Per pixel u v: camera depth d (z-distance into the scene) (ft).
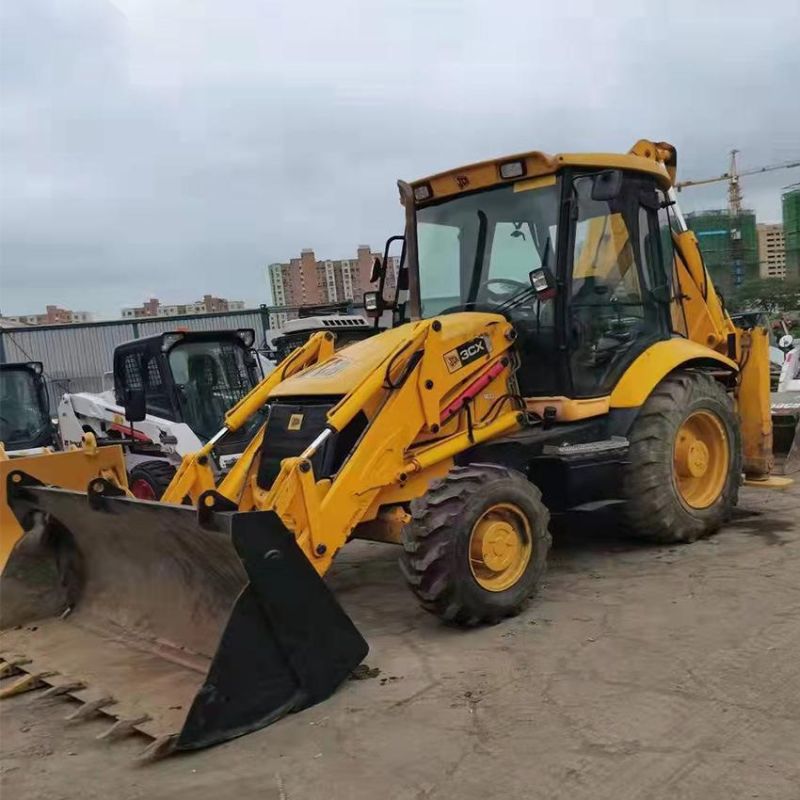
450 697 11.68
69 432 32.86
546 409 17.11
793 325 53.98
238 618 10.90
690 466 18.61
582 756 9.78
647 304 19.15
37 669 12.93
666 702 10.96
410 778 9.63
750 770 9.18
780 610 13.96
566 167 16.89
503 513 14.55
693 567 16.88
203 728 10.56
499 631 14.12
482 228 18.22
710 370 20.40
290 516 13.23
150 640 13.41
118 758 10.61
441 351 15.60
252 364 30.12
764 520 20.48
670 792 8.88
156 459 26.86
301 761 10.18
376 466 14.35
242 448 26.63
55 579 15.23
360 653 12.17
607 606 14.94
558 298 16.93
